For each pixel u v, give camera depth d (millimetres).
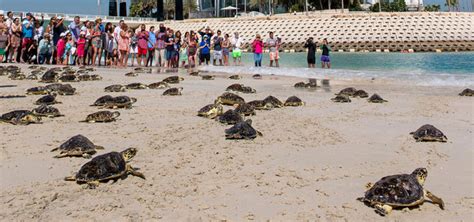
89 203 3998
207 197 4199
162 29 24094
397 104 10461
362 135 7059
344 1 97250
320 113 9125
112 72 18766
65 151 5547
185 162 5387
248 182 4652
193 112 9000
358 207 3934
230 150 5977
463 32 68062
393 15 71688
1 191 4281
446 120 8430
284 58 44156
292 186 4531
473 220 3617
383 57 45344
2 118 7598
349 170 5109
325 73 18797
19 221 3586
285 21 77625
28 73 16344
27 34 22359
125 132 7035
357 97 11656
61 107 9398
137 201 4074
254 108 9477
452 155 5789
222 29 81750
